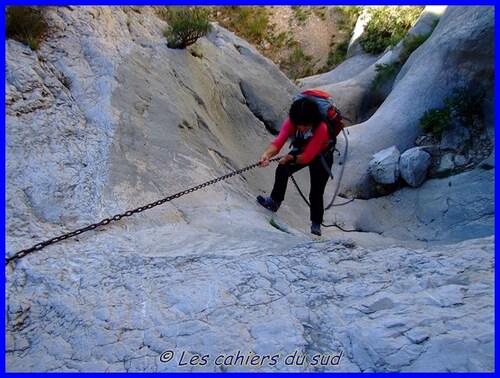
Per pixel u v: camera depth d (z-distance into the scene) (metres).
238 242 3.56
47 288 2.82
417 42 10.57
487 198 6.25
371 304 2.50
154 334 2.42
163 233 3.65
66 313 2.62
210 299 2.68
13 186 3.61
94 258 3.14
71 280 2.90
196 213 4.17
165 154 4.79
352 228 6.17
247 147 7.36
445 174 6.97
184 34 6.87
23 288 2.82
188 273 2.96
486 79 7.02
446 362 1.98
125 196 3.96
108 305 2.66
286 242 3.59
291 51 15.94
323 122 4.62
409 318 2.29
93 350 2.35
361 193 7.24
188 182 4.61
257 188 6.12
